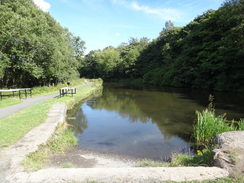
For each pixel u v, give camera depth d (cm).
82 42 4350
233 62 2355
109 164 511
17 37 1788
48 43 1955
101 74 6962
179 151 625
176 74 3659
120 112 1294
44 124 723
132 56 5822
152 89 3075
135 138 768
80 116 1169
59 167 415
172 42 4219
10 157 427
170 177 328
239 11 1972
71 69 3044
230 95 2073
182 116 1141
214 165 376
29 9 2114
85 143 700
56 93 1839
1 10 1783
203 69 2706
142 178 327
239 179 304
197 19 3778
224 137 479
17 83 2409
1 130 618
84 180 324
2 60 1736
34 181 324
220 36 2777
